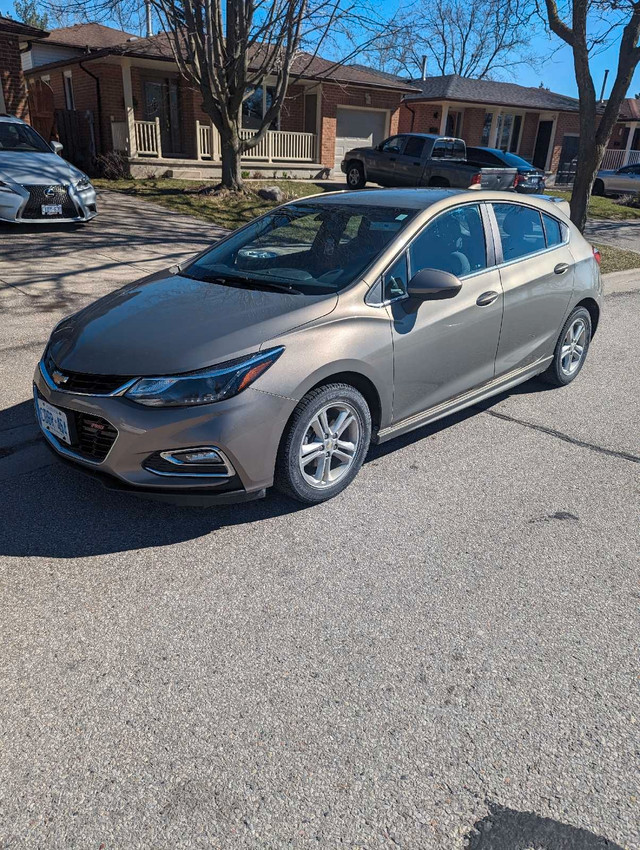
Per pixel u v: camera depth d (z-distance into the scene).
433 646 2.76
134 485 3.27
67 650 2.67
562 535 3.62
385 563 3.31
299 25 13.75
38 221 10.07
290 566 3.25
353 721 2.38
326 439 3.66
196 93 20.11
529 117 31.89
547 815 2.05
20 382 5.21
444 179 16.95
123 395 3.20
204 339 3.32
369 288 3.78
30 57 21.73
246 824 2.00
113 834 1.96
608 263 12.14
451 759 2.24
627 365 6.71
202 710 2.40
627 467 4.45
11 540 3.36
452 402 4.48
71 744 2.25
